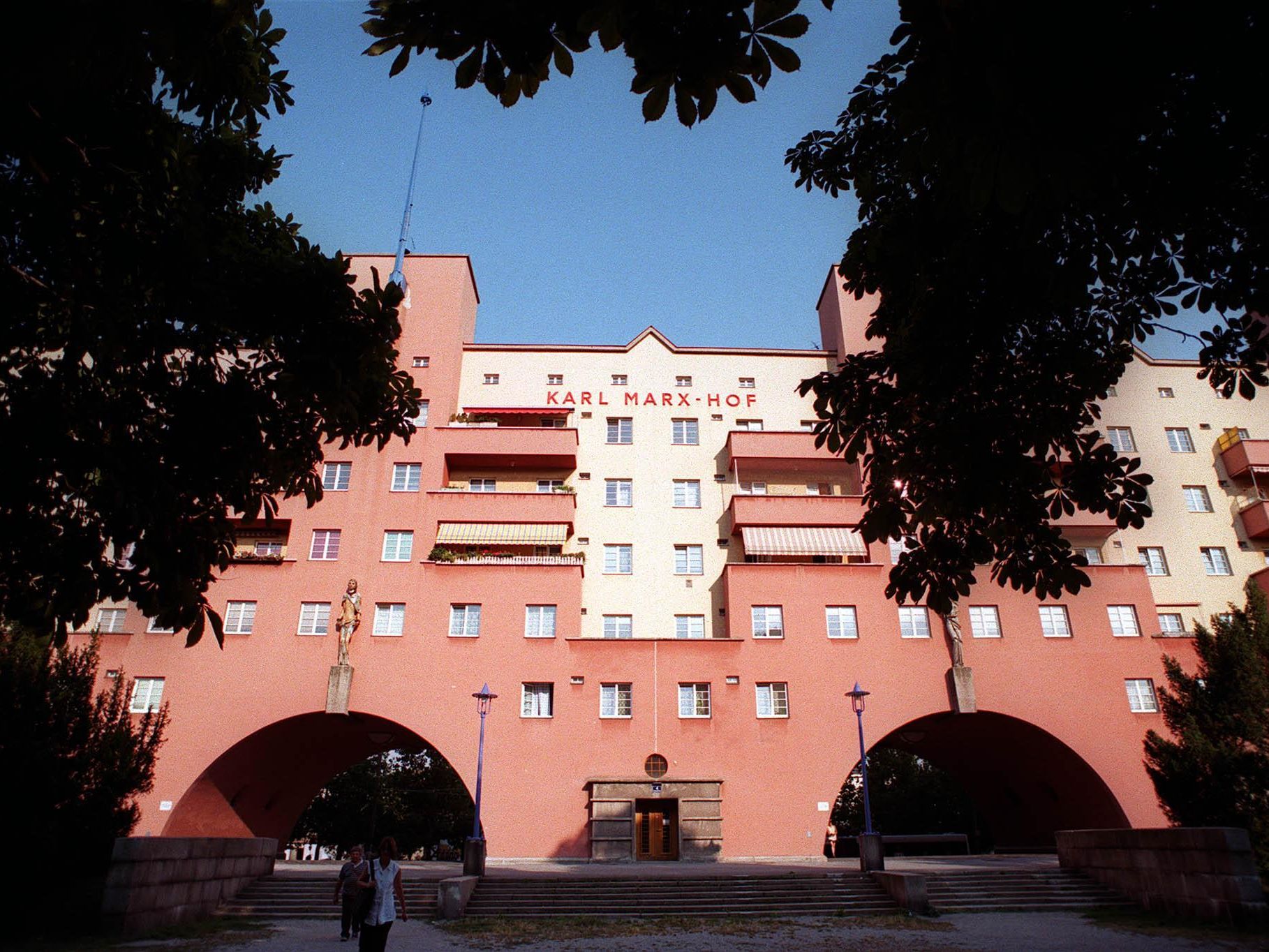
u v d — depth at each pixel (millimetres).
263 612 29906
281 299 9469
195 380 9523
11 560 8328
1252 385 9945
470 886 20500
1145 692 30609
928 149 5648
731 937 16688
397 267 36688
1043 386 9656
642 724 29031
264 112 9305
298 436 10398
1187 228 8031
